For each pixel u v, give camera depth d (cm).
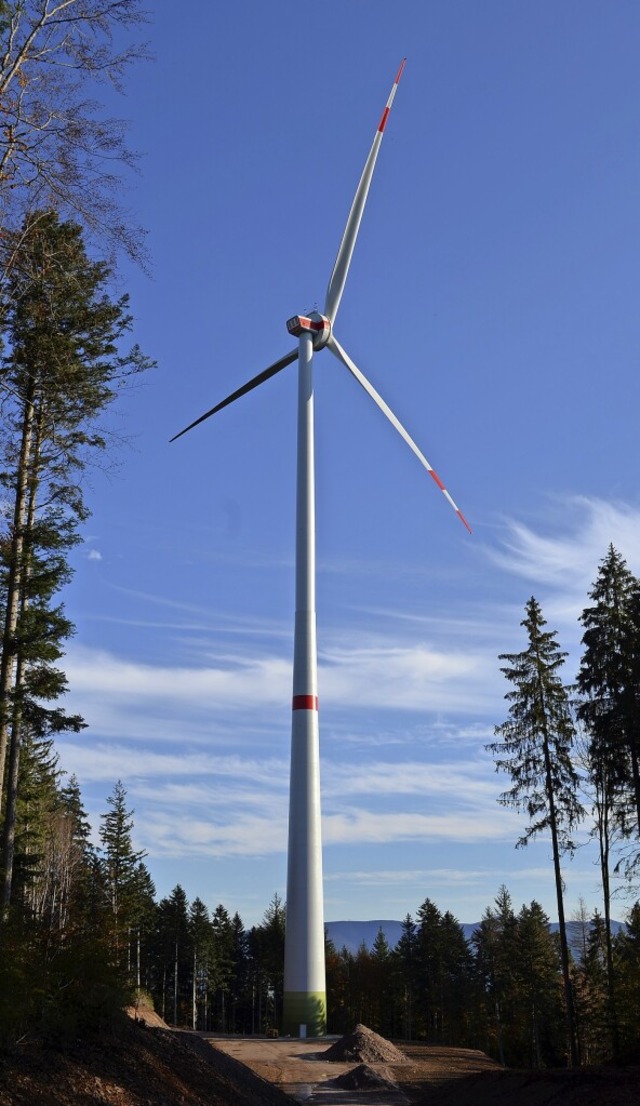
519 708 4206
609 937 3922
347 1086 3155
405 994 9406
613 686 3834
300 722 4975
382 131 5478
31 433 2566
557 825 4066
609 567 4031
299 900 4753
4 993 1406
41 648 3041
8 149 1400
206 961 10538
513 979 8081
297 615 5138
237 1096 1888
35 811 5078
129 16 1400
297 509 5294
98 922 1761
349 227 5525
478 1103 2169
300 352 5466
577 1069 2177
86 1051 1576
